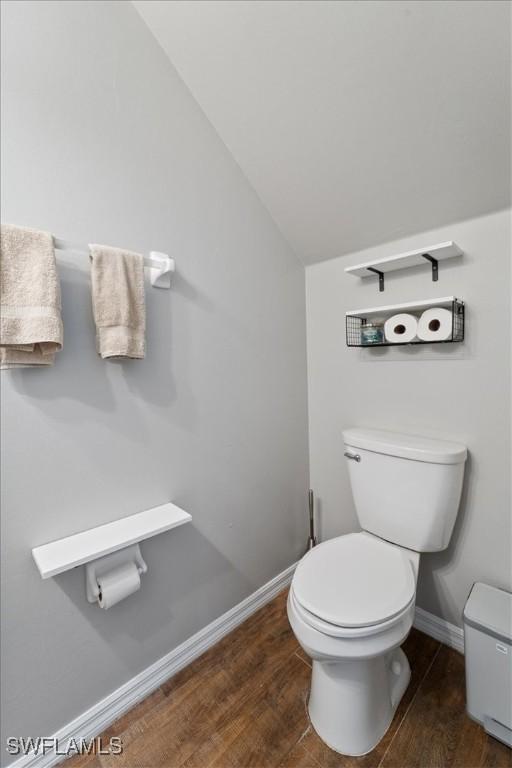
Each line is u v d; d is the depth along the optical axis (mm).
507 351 1202
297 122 1225
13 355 861
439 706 1166
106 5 1037
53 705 1021
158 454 1231
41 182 937
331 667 1057
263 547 1666
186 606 1354
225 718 1152
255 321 1564
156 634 1261
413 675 1281
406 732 1090
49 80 938
